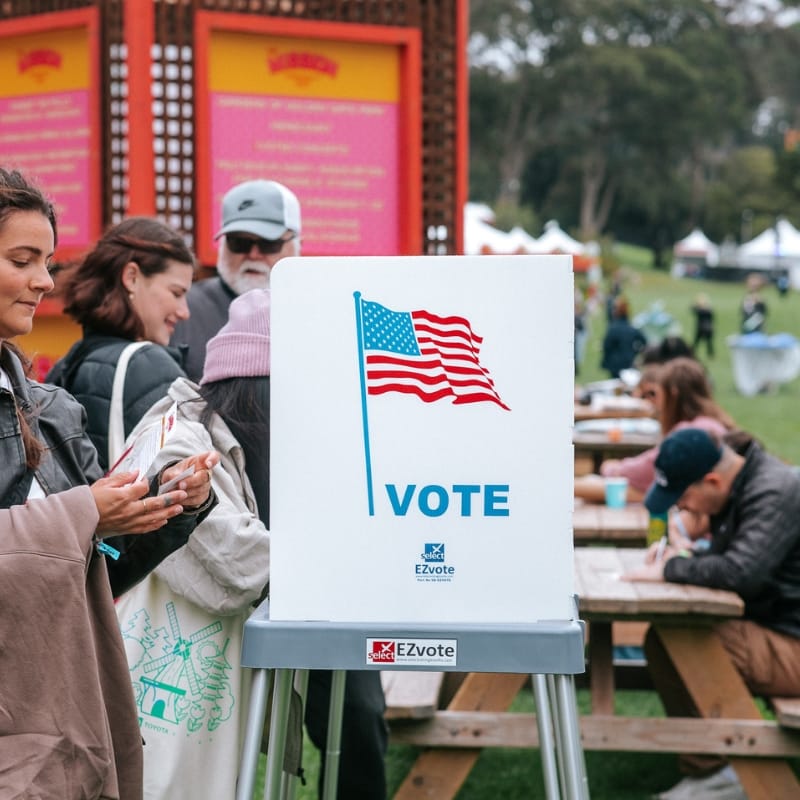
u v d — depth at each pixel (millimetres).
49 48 6129
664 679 4105
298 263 1979
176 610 2520
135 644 2514
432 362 1982
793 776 3660
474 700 3703
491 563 1995
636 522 4902
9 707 1798
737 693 3680
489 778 4277
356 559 2004
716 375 23203
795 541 3725
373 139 6250
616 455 7023
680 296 53719
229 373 2527
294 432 1996
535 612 1996
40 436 2043
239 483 2527
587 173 75125
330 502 2002
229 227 3707
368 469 1995
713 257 63969
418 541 2000
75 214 6105
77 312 3086
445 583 1999
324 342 1989
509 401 1980
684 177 82125
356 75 6191
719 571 3672
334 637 1986
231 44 5926
